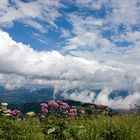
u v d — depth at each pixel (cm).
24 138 1308
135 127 1464
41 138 1334
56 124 1499
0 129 1346
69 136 1388
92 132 1373
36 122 1536
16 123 1422
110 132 1386
